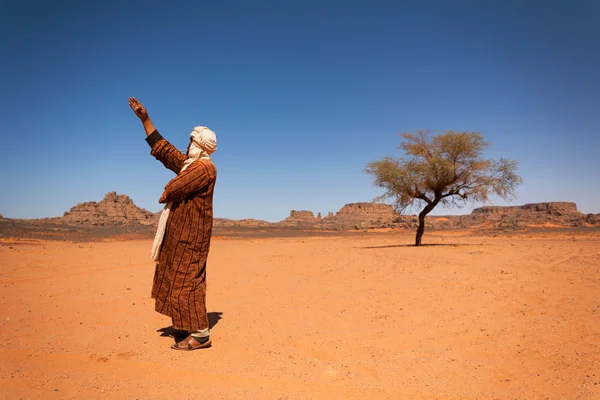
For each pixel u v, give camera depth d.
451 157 24.31
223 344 4.97
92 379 3.88
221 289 8.81
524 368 4.21
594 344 4.81
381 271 11.47
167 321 6.04
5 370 4.04
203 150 4.98
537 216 96.31
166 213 4.87
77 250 18.30
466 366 4.29
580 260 12.84
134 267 12.82
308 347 4.89
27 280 9.91
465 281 9.25
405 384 3.85
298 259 15.53
